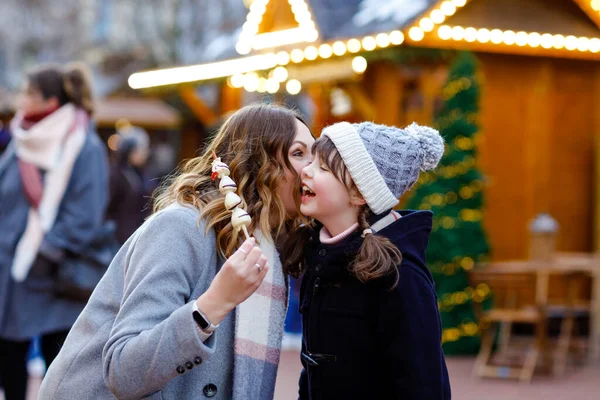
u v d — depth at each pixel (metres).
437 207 9.70
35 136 5.71
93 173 5.82
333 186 2.97
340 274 2.96
